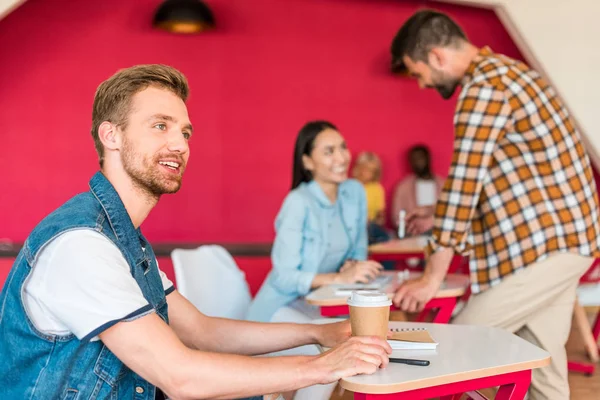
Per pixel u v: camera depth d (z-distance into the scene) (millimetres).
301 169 3018
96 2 5609
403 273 2879
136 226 1450
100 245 1263
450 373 1312
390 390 1244
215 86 5949
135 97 1393
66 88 5562
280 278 2797
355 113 6320
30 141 5512
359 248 3139
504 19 5188
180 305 1677
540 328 2281
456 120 2232
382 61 6359
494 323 2252
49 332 1260
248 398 1608
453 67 2342
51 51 5535
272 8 6055
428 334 1607
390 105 6406
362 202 3184
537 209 2207
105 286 1218
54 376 1254
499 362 1390
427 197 6281
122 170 1398
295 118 6145
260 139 6051
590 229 2246
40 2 5504
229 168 5984
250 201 6023
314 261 2881
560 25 5117
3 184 5480
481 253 2295
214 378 1237
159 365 1223
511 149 2244
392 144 6434
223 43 5957
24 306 1259
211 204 5945
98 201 1356
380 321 1403
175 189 1428
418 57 2381
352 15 6258
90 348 1276
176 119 1423
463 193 2197
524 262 2213
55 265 1232
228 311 2576
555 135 2213
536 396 2270
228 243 5680
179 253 2430
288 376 1268
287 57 6109
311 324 1666
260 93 6051
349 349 1320
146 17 5719
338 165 2955
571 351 4117
